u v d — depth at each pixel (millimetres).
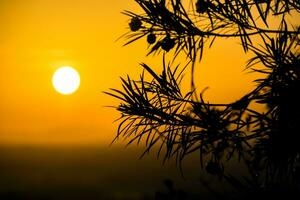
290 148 2076
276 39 2221
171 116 2312
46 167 82875
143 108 2363
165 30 2346
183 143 2238
